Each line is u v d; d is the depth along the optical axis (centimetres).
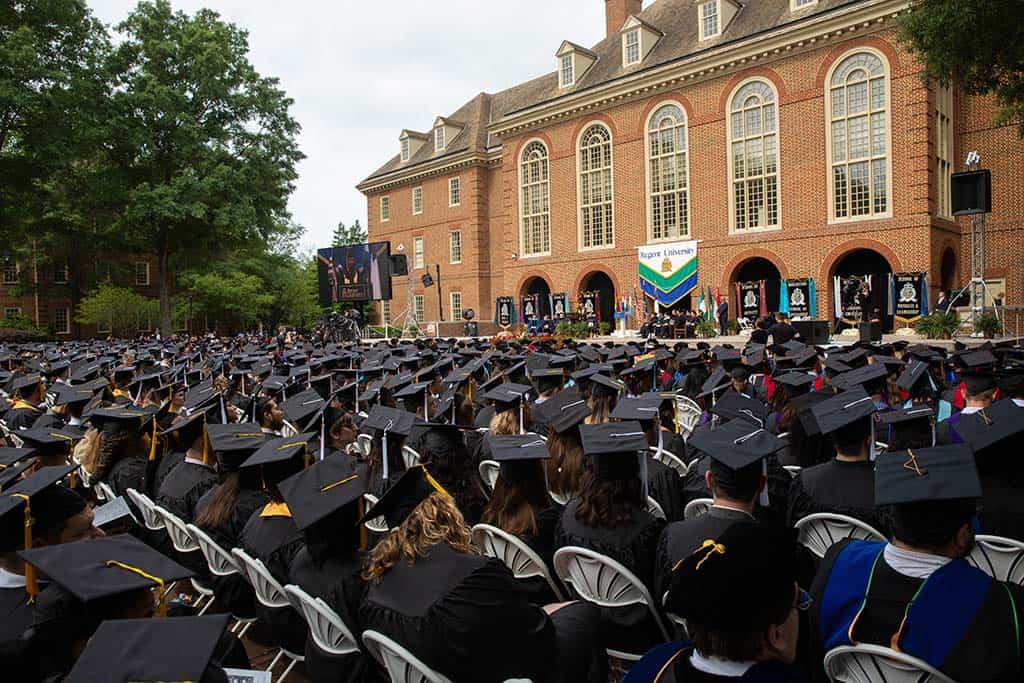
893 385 849
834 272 2552
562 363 1061
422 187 4434
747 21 2816
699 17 2928
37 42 3062
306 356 1608
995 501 371
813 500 396
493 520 405
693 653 192
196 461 515
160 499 498
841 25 2409
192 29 4044
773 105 2655
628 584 359
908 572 244
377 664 312
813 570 397
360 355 1697
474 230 4072
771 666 178
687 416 896
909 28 1380
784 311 2619
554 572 408
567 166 3375
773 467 479
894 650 233
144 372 1167
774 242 2659
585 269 3312
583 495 381
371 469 533
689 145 2897
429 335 3922
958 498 239
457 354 1462
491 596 263
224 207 3909
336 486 326
